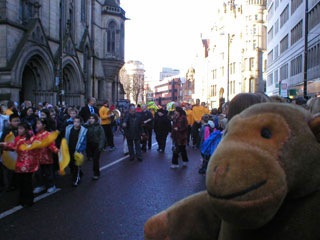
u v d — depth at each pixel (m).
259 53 60.34
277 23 38.53
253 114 1.29
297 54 28.94
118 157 11.29
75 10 31.47
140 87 79.38
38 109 12.99
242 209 1.08
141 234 4.18
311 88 24.36
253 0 60.75
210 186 1.17
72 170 7.02
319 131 1.27
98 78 37.03
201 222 1.61
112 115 13.46
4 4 19.03
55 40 25.61
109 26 38.31
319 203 1.25
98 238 4.05
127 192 6.36
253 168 1.11
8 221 4.68
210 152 7.57
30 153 5.37
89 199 5.85
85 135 6.97
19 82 19.56
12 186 6.69
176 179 7.58
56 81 21.42
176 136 9.14
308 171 1.22
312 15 25.11
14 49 19.70
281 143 1.19
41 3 23.91
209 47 78.12
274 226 1.28
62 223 4.59
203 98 84.00
